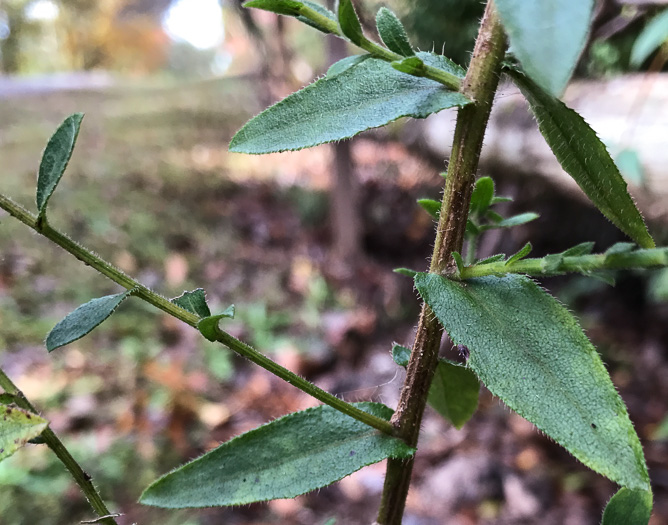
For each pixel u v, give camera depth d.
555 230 0.61
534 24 0.05
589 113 0.52
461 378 0.12
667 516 0.39
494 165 0.63
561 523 0.41
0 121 1.24
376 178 0.84
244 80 1.47
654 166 0.44
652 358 0.57
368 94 0.09
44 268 0.63
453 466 0.46
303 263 0.72
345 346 0.60
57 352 0.52
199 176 0.96
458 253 0.08
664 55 0.37
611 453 0.07
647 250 0.07
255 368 0.56
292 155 1.06
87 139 1.14
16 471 0.36
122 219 0.77
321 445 0.10
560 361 0.08
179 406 0.48
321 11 0.09
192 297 0.09
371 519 0.43
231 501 0.09
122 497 0.39
